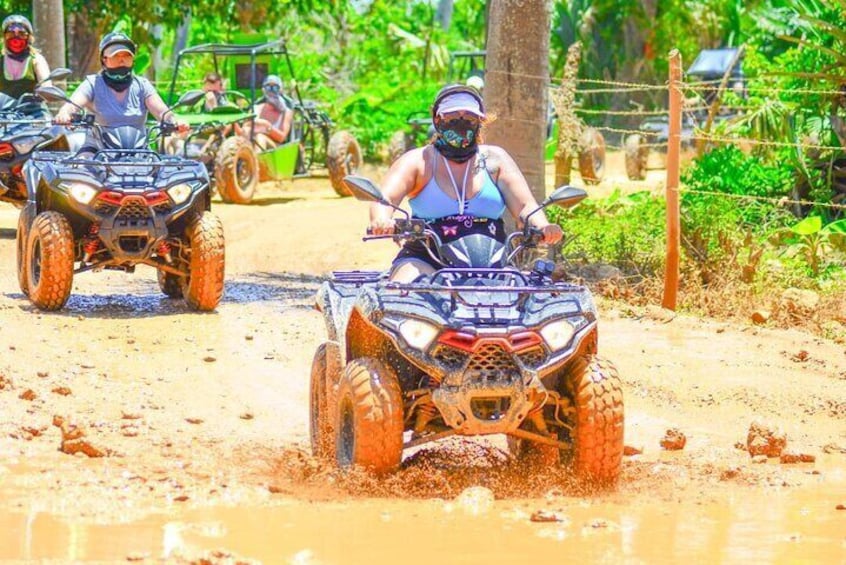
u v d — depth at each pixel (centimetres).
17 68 1741
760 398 935
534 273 711
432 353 665
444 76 3728
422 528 608
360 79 3616
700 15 4209
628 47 4222
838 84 1666
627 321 1216
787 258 1452
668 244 1264
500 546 579
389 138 3092
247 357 1046
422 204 730
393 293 684
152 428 818
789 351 1083
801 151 1622
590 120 4016
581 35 4209
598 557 562
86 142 1248
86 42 2766
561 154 1720
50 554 549
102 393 906
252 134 2294
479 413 673
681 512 648
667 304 1270
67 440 747
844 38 1605
